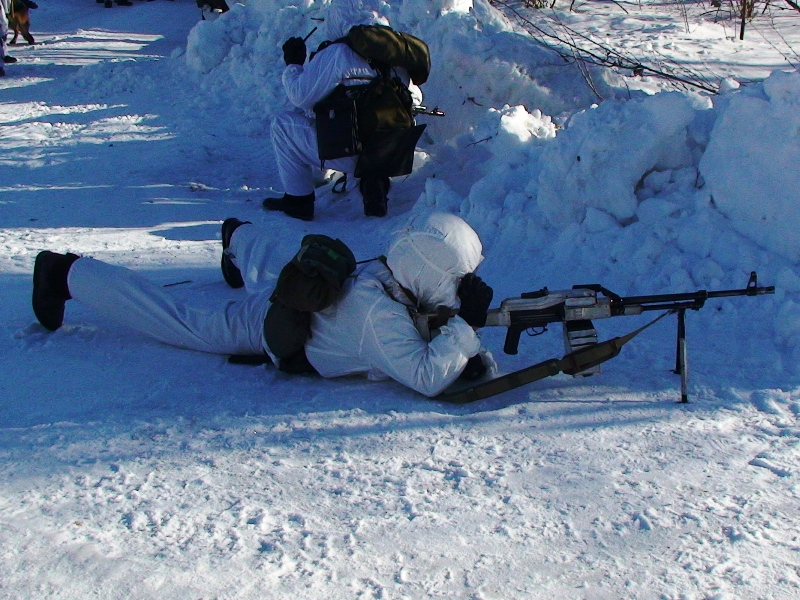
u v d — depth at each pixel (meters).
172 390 4.06
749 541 2.89
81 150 9.69
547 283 5.36
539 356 4.48
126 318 4.56
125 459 3.40
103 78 13.67
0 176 8.79
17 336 4.62
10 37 19.83
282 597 2.59
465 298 3.89
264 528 2.94
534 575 2.73
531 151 6.69
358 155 7.07
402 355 3.89
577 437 3.61
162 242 6.63
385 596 2.61
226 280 5.45
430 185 6.84
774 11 13.48
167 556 2.77
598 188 5.52
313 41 11.61
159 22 21.95
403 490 3.20
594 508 3.09
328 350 4.10
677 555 2.82
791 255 4.88
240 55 12.23
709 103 6.10
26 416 3.78
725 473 3.30
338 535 2.91
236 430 3.67
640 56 10.69
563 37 11.62
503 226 6.00
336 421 3.76
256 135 10.32
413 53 7.01
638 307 3.95
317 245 4.02
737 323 4.63
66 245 6.52
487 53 8.53
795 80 4.85
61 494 3.13
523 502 3.13
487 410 3.89
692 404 3.87
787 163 4.87
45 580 2.64
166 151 9.46
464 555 2.82
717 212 5.16
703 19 13.06
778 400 3.87
